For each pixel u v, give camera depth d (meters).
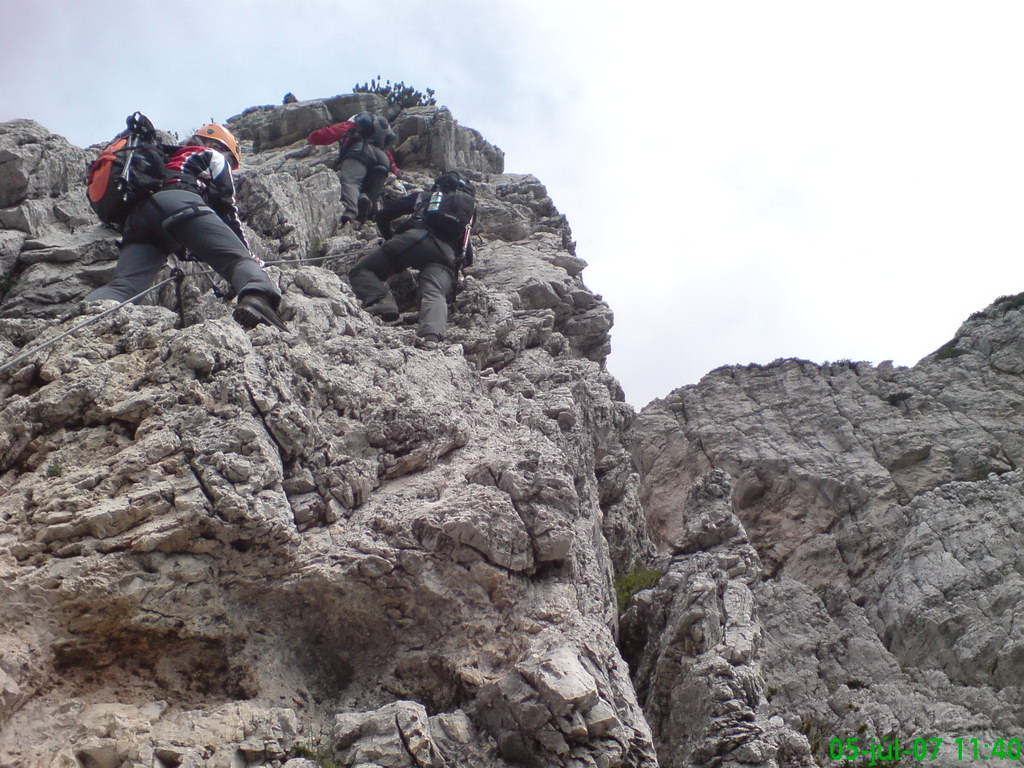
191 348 7.08
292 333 8.20
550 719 5.85
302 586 6.51
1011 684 9.12
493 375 9.99
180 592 6.26
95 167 8.95
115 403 6.86
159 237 8.87
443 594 6.68
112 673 6.20
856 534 11.67
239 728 5.87
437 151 16.95
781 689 9.34
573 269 13.39
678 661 8.02
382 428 7.62
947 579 10.25
